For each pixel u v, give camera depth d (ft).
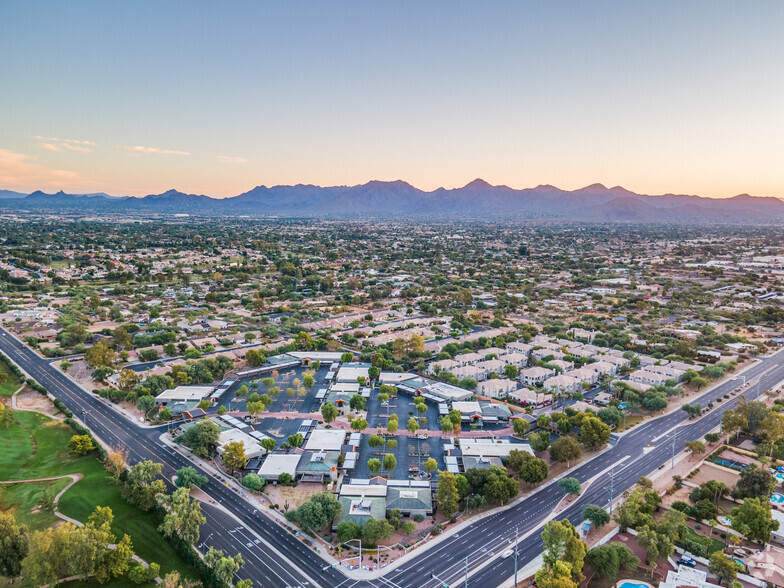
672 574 561.43
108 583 554.05
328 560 595.88
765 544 618.85
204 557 568.41
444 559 598.75
